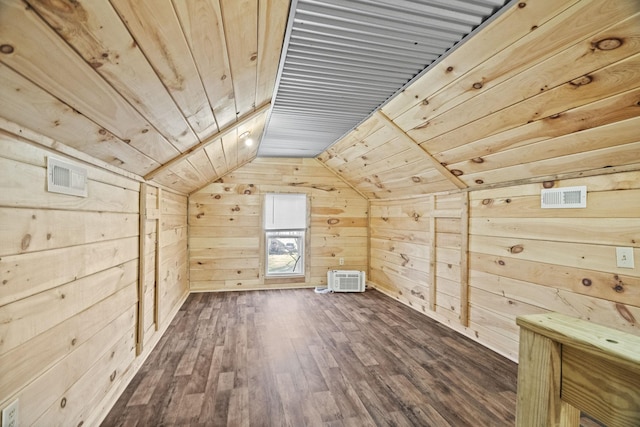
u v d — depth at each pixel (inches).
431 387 81.5
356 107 100.3
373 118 108.7
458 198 121.7
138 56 40.3
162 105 57.8
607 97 57.0
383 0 51.1
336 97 92.1
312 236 190.2
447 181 120.6
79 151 57.7
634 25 45.1
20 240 42.9
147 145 73.3
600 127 63.3
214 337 113.4
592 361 20.4
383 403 74.5
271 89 82.6
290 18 52.9
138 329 90.6
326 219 192.1
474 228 113.3
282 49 62.7
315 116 109.7
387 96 90.9
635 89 53.1
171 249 132.0
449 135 93.6
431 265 136.3
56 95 39.6
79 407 58.9
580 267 77.9
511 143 82.0
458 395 77.9
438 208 133.8
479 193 111.2
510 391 79.7
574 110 63.2
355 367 92.0
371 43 63.7
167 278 124.7
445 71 72.4
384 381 84.3
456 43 63.0
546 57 56.7
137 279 90.4
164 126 67.9
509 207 98.8
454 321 123.3
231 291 176.9
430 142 102.3
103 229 68.7
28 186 44.3
